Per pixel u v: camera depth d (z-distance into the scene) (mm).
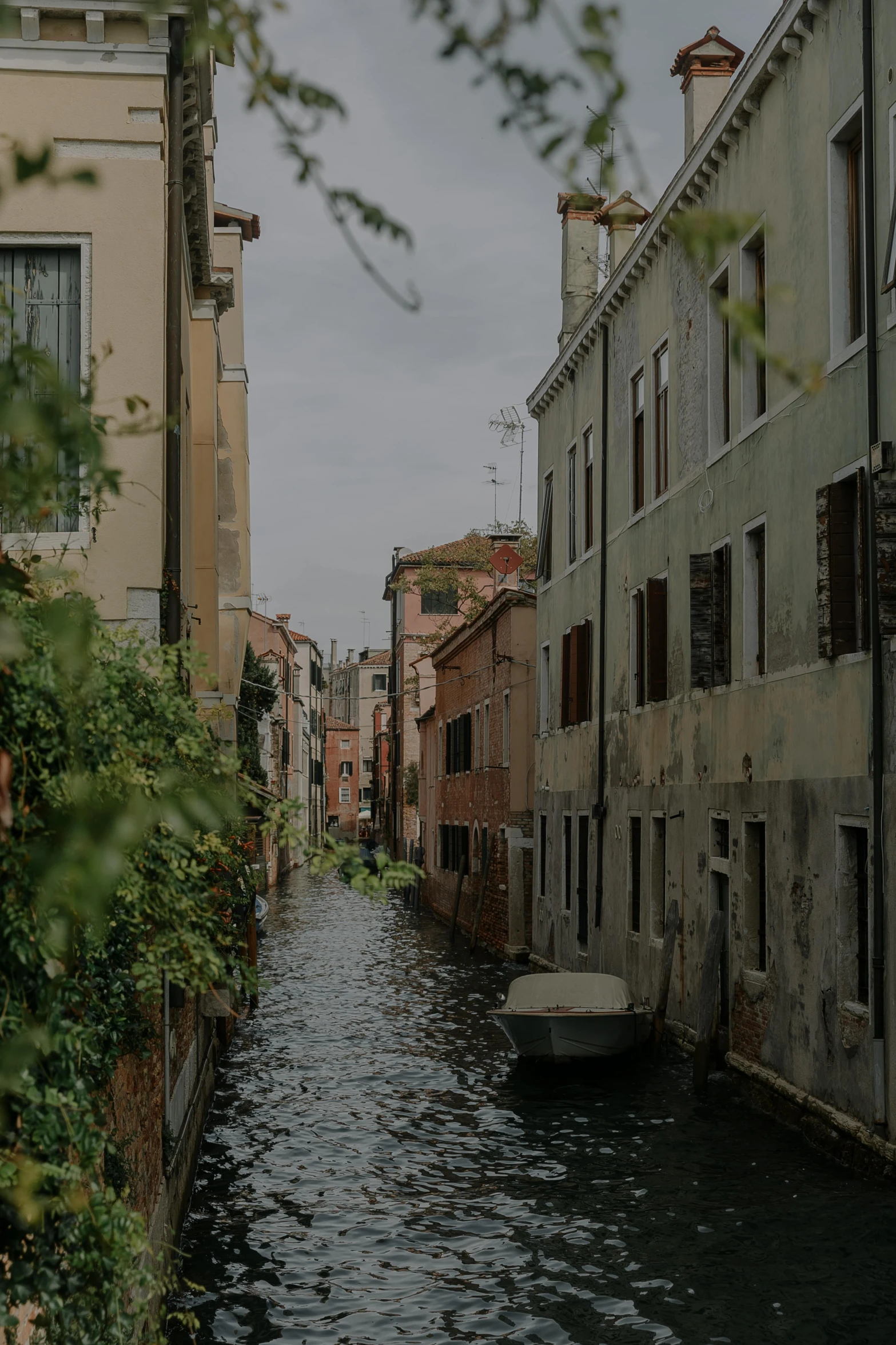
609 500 20391
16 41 8703
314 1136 12852
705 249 1880
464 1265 8961
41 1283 3338
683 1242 9188
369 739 97188
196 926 4266
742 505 14242
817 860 11852
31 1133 3238
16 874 2949
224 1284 8641
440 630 44938
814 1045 11852
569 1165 11469
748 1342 7445
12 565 3061
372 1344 7617
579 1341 7586
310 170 2246
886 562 10312
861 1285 8234
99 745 3641
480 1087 15086
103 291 8719
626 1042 15500
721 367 15430
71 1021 3992
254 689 34469
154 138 8805
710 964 14070
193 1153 11133
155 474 8617
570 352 22438
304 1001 22281
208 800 3734
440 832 40094
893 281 10312
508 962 27047
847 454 11422
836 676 11500
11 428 2068
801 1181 10531
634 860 18750
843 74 11562
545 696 25438
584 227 24219
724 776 14633
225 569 14133
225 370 14367
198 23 2123
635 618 18906
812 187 12312
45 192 8711
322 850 3730
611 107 1910
